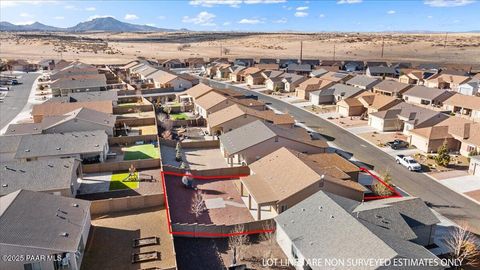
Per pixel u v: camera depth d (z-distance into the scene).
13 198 32.34
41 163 42.94
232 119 62.16
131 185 46.16
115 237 35.22
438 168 51.41
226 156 54.91
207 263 31.45
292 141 51.50
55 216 32.09
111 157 55.09
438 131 57.84
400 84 98.31
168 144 60.84
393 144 59.44
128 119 73.31
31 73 147.38
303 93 100.19
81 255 31.88
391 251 25.70
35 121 72.25
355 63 164.50
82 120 60.62
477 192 44.16
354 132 68.81
